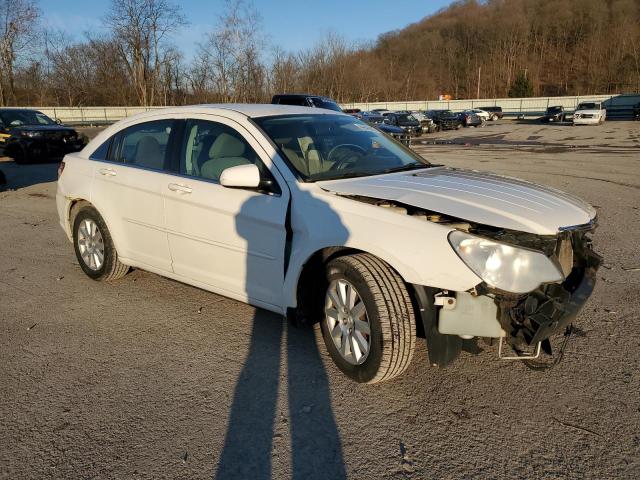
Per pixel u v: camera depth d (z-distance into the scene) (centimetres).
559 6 10731
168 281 521
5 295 492
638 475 249
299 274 346
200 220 402
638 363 349
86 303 468
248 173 351
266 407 309
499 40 10344
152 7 4675
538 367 334
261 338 396
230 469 259
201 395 322
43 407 311
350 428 289
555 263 297
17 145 1590
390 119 3244
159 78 4922
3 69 4638
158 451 272
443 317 295
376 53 10344
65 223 537
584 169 1326
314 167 375
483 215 296
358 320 322
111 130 505
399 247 300
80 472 257
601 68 9275
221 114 417
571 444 272
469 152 1977
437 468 257
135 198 451
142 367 356
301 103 1781
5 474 256
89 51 5016
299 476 254
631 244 623
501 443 274
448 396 317
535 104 6075
